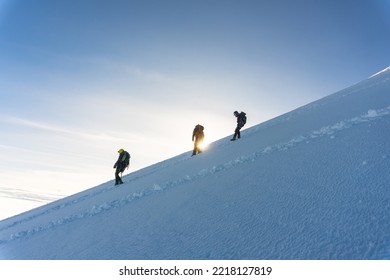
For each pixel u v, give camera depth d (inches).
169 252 145.6
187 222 179.3
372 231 107.1
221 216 171.3
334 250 104.5
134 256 153.1
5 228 470.9
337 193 150.5
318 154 233.0
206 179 285.7
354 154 202.8
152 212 229.8
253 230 140.0
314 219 131.0
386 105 342.3
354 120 316.5
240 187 217.2
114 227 222.2
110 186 601.9
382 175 152.7
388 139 209.8
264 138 458.0
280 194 175.6
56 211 470.6
